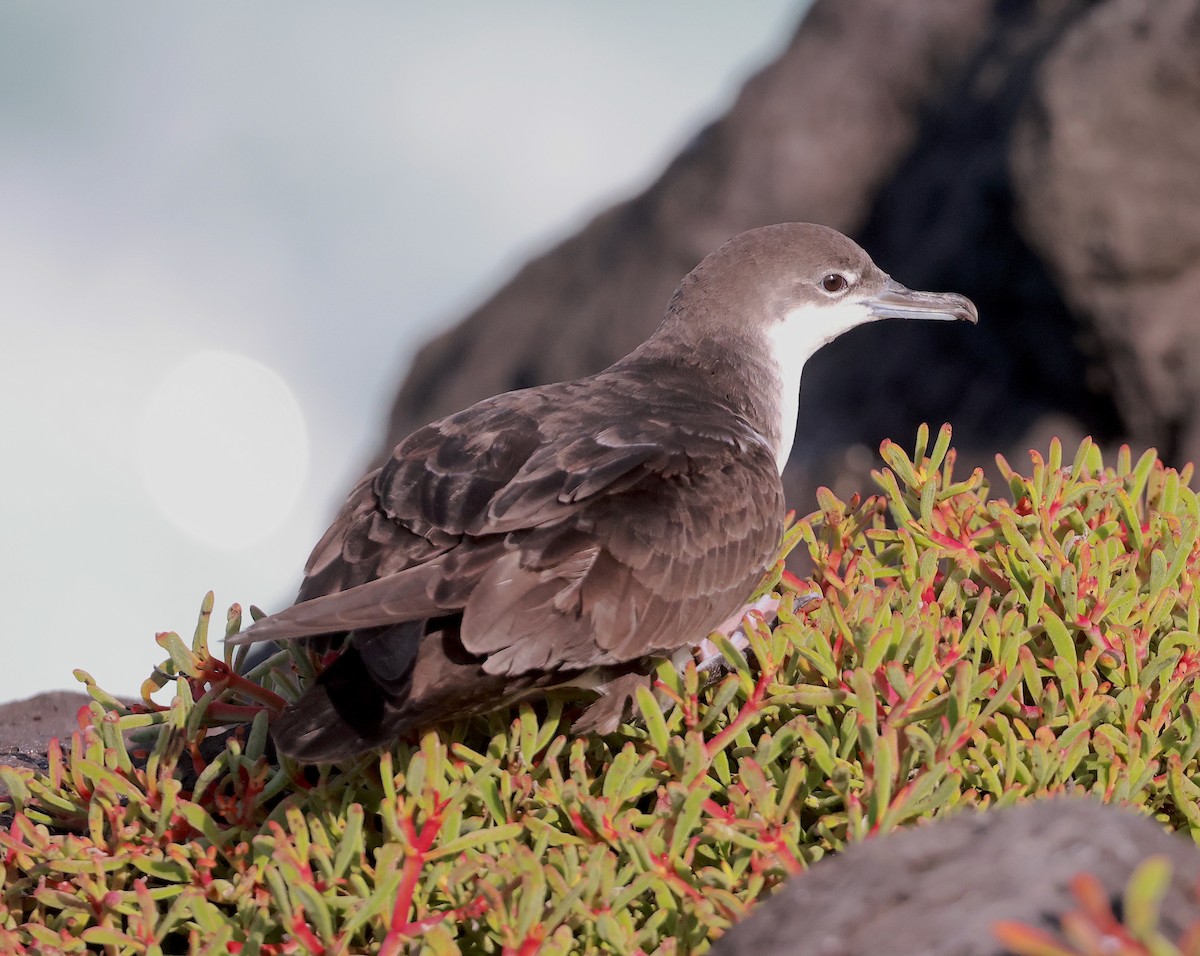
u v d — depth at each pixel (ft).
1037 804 20.70
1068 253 66.54
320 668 30.55
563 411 32.40
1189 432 65.51
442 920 23.76
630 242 88.02
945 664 27.14
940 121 81.10
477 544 27.99
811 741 25.16
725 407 35.78
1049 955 14.80
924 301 42.16
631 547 28.45
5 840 26.96
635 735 28.48
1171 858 19.26
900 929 18.72
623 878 24.72
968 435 72.84
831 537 33.55
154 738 29.63
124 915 26.40
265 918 24.41
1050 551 30.76
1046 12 79.20
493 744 27.12
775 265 40.40
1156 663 27.78
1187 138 64.69
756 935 20.11
